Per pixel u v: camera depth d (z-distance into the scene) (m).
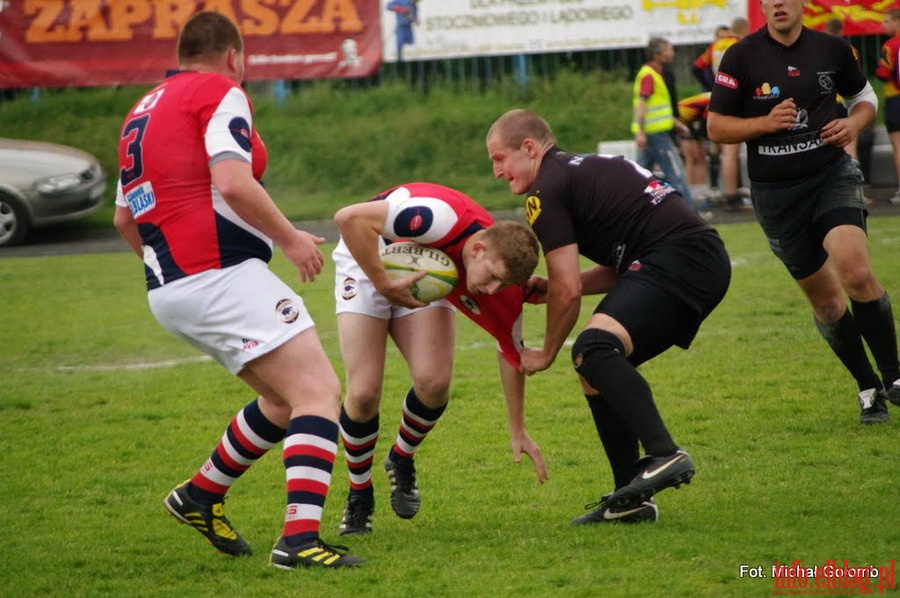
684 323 15.97
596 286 17.23
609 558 14.39
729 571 13.59
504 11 63.94
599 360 15.16
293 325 14.62
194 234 14.41
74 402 25.86
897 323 29.48
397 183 65.00
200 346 15.05
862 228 20.98
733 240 44.56
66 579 14.79
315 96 70.06
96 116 68.62
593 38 63.50
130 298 39.03
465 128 67.00
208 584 14.32
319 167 66.12
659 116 48.25
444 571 14.27
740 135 21.08
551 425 22.56
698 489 17.77
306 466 14.55
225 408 25.03
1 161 53.53
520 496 18.25
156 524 17.47
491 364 28.28
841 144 20.64
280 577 14.36
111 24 64.38
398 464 17.36
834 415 22.09
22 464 21.09
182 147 14.46
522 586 13.44
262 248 14.84
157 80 64.69
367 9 64.38
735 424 21.73
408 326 17.09
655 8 62.88
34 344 32.22
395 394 25.55
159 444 22.36
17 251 51.75
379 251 15.73
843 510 16.09
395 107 69.25
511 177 16.50
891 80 49.72
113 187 64.19
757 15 61.78
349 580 14.05
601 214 15.89
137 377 28.22
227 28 15.29
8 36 64.31
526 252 14.88
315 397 14.62
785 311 32.41
